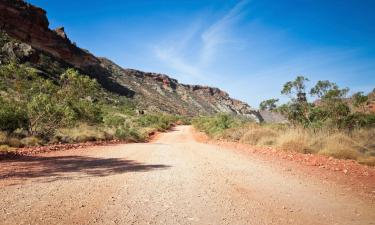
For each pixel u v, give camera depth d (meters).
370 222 3.77
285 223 3.71
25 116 14.65
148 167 8.06
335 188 5.55
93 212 4.00
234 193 5.19
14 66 18.06
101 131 21.27
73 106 19.33
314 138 11.59
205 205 4.44
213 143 18.77
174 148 14.62
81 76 18.80
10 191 5.03
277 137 14.35
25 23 113.25
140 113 84.12
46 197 4.69
